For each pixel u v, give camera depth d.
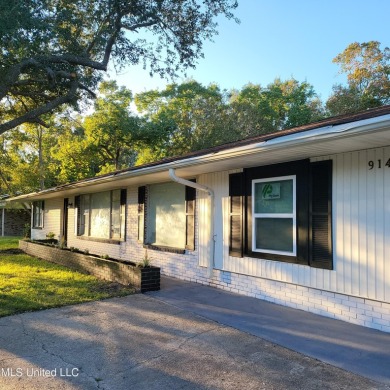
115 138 24.25
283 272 6.10
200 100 26.75
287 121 29.17
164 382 3.43
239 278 7.01
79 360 3.94
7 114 13.69
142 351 4.17
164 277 8.91
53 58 10.27
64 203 16.14
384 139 4.19
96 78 12.80
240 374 3.57
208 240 7.79
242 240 6.91
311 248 5.62
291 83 32.41
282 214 6.14
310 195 5.64
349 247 5.10
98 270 8.84
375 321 4.83
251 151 5.15
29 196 16.14
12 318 5.49
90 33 12.76
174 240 9.24
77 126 22.03
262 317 5.44
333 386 3.29
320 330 4.82
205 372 3.62
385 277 4.69
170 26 13.15
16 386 3.36
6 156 23.94
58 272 9.57
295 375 3.53
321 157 5.50
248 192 6.83
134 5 11.69
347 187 5.15
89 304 6.27
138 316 5.54
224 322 5.21
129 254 11.00
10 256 13.52
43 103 12.57
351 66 26.22
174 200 9.33
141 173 7.78
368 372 3.57
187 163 6.46
